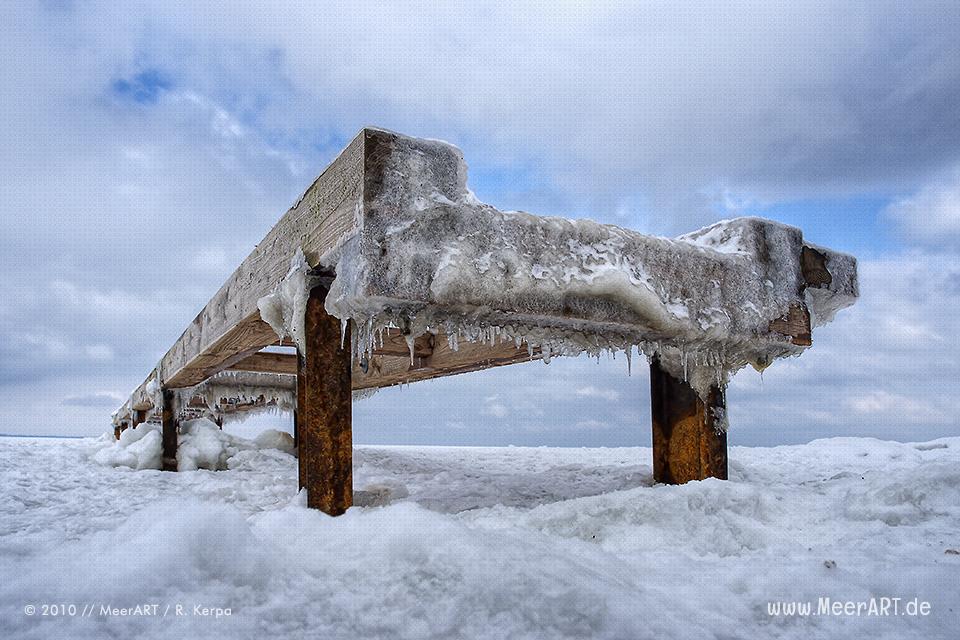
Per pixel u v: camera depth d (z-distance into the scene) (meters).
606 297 3.13
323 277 3.03
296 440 7.84
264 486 4.58
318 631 1.46
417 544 1.86
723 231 3.91
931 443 7.05
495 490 4.09
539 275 2.90
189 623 1.42
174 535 1.69
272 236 3.64
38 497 4.00
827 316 4.33
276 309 3.39
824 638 1.54
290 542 2.03
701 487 2.92
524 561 1.76
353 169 2.63
